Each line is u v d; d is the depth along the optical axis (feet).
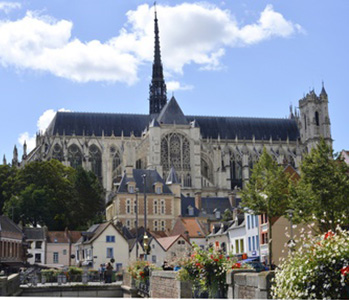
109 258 285.43
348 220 172.45
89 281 203.21
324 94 648.38
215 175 574.15
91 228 325.42
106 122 614.34
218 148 581.53
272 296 58.44
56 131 590.14
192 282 88.79
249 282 67.56
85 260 288.30
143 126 623.77
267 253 236.22
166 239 301.84
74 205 441.27
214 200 426.51
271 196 207.82
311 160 196.24
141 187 379.96
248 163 609.83
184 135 568.41
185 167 564.71
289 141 645.10
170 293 99.50
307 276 49.39
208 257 86.69
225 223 311.47
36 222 413.59
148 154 549.13
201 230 337.93
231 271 74.59
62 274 197.16
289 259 55.57
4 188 452.76
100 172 583.99
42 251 337.93
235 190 561.84
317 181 188.96
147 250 171.63
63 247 344.08
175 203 389.60
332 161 193.88
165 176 557.33
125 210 372.79
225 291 82.23
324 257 49.24
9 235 274.36
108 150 584.81
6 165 474.08
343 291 47.34
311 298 48.57
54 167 452.35
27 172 447.01
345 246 49.42
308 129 643.45
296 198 191.62
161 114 578.25
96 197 457.68
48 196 414.21
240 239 277.03
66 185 448.24
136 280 141.90
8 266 252.62
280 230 235.61
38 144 579.07
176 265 102.89
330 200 184.65
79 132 597.11
